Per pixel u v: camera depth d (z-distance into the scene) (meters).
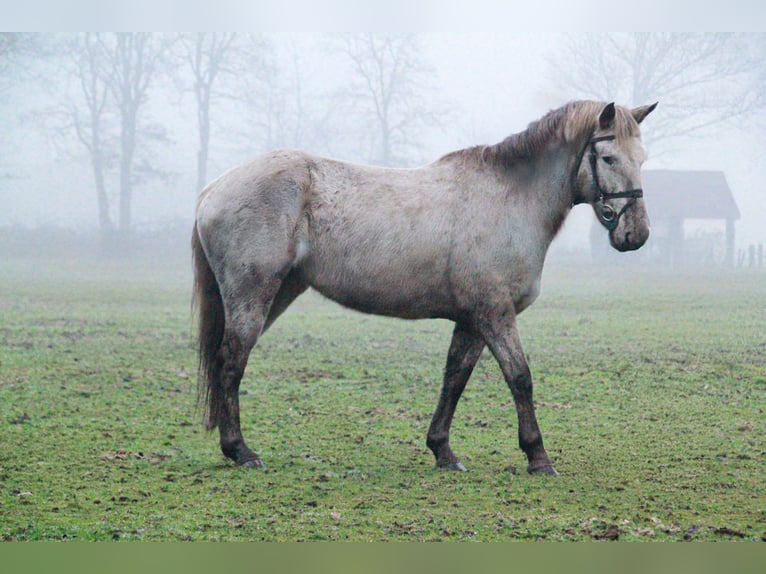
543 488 7.69
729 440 9.60
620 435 9.86
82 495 7.32
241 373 8.28
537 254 8.33
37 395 11.72
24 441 9.23
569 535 6.44
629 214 8.07
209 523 6.63
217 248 8.27
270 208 8.12
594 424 10.41
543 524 6.68
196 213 8.56
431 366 14.44
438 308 8.30
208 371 8.52
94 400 11.55
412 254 8.12
